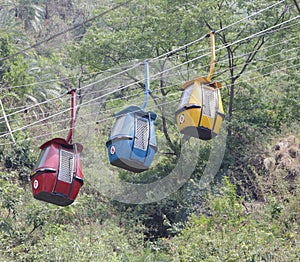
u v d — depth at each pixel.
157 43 46.97
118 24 49.56
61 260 34.16
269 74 48.53
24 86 50.59
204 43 46.69
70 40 67.25
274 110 47.34
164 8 47.97
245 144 44.47
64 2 73.94
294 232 33.88
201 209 39.00
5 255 35.25
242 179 41.97
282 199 37.19
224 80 45.19
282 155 41.91
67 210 39.41
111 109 26.11
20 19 67.12
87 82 49.06
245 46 48.06
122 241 37.44
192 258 32.09
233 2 47.28
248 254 31.11
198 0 47.44
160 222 41.81
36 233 38.56
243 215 36.38
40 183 22.08
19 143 45.62
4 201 38.44
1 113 46.19
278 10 47.25
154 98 28.94
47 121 48.72
